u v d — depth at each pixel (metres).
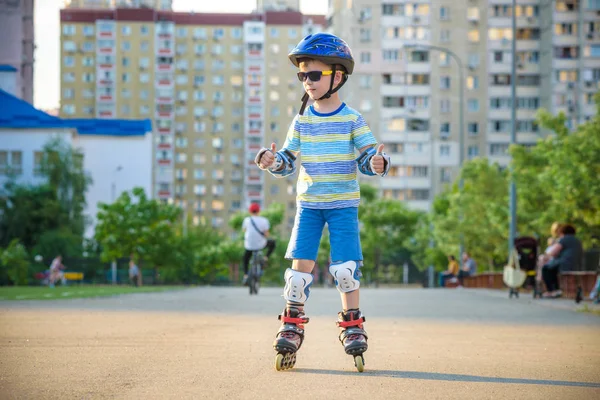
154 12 151.50
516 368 5.84
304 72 5.98
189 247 77.25
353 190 5.98
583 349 7.54
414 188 122.94
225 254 82.50
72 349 6.64
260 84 152.38
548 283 21.83
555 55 121.94
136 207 64.81
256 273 22.02
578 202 27.64
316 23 153.88
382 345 7.69
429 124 123.56
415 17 123.50
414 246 90.88
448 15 124.06
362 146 5.93
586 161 27.56
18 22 111.44
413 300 19.17
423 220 90.12
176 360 5.99
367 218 92.06
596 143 27.55
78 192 82.56
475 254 51.84
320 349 7.15
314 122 6.03
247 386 4.71
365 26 123.38
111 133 111.44
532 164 33.34
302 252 5.96
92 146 111.31
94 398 4.21
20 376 4.98
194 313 12.52
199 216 153.62
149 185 112.00
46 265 70.50
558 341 8.48
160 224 65.38
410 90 123.62
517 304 17.81
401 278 108.31
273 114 152.75
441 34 124.19
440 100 123.88
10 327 8.96
